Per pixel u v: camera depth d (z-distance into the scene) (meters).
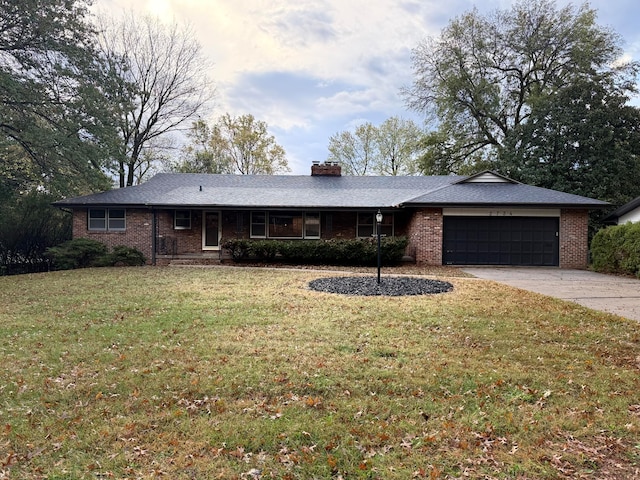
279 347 5.16
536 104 24.98
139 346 5.28
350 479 2.64
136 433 3.20
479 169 29.23
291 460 2.84
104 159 19.17
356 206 16.95
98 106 18.64
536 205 15.42
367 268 15.15
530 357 4.88
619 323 6.53
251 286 10.17
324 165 22.00
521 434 3.17
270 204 16.84
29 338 5.67
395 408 3.57
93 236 17.33
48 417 3.46
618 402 3.72
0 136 16.66
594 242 14.72
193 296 8.71
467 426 3.27
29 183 19.42
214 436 3.13
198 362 4.66
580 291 9.82
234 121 40.97
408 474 2.68
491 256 16.16
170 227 17.92
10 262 17.73
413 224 16.66
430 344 5.32
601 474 2.70
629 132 23.72
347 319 6.61
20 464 2.82
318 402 3.68
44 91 16.97
